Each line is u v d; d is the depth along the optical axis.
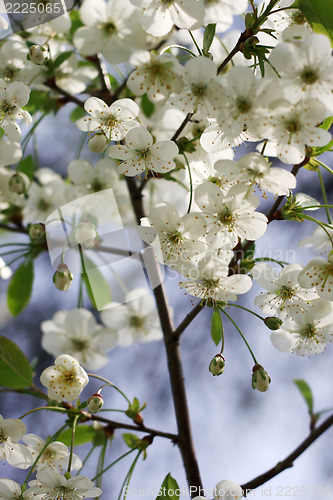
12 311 0.85
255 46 0.76
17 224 0.86
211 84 0.75
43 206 0.86
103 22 0.83
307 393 0.83
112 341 0.87
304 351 0.79
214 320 0.78
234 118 0.75
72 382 0.79
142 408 0.80
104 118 0.78
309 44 0.74
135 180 0.82
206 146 0.78
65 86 0.85
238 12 0.82
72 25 0.84
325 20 0.77
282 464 0.81
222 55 0.86
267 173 0.75
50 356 0.95
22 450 0.79
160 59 0.76
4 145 0.83
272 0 0.76
